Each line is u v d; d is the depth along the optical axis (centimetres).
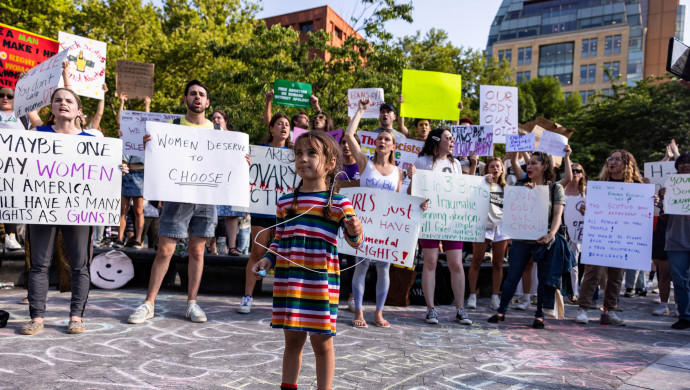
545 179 509
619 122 2594
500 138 737
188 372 294
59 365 295
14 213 367
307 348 366
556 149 575
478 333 453
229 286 619
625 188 532
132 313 451
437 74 696
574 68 7619
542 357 371
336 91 1516
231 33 2306
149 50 1995
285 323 227
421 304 614
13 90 516
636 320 569
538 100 4281
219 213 629
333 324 233
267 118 614
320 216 239
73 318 376
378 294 466
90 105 1833
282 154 534
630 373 336
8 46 538
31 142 374
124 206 703
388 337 416
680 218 527
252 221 518
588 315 594
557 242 486
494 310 603
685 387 304
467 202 499
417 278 617
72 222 378
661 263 612
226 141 455
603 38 7425
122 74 699
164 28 2380
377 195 447
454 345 400
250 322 446
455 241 504
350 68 1520
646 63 8431
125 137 691
